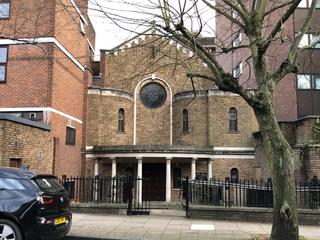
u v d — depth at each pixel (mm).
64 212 9695
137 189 26516
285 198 10180
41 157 19938
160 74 32719
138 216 15188
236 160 29172
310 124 22453
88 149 28734
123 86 32906
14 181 9062
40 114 21422
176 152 27625
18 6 21828
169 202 27031
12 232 8703
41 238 8852
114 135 30953
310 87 28938
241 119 29656
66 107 24547
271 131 10492
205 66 31969
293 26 28219
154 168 30375
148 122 32531
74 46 26203
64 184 17203
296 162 21594
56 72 22516
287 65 11117
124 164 29953
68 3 23328
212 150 28938
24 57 21797
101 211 15781
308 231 12609
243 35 28656
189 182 17641
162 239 10828
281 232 10102
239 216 14500
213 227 12883
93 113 29922
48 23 21781
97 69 34719
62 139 23734
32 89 21625
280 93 29109
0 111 21547
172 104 32531
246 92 10625
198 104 30422
